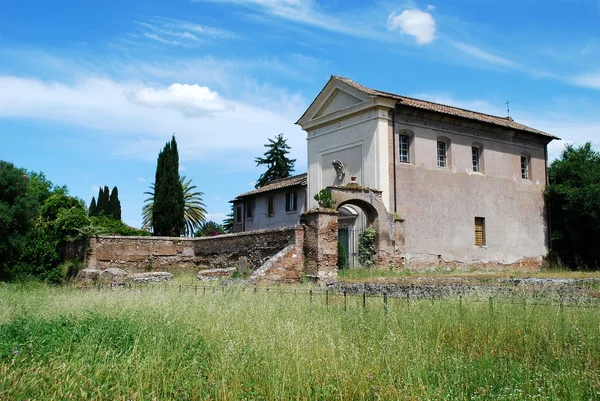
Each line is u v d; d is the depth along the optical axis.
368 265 27.58
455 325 10.29
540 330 9.60
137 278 27.84
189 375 7.33
